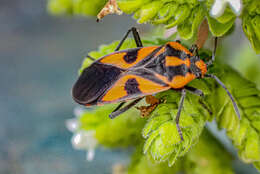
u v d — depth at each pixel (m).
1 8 0.22
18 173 0.14
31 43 0.20
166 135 0.10
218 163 0.11
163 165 0.11
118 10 0.11
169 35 0.11
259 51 0.11
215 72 0.11
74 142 0.12
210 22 0.10
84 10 0.11
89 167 0.14
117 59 0.11
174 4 0.10
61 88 0.18
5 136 0.15
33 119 0.16
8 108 0.17
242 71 0.13
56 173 0.14
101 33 0.21
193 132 0.10
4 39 0.20
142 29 0.12
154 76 0.11
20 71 0.19
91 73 0.11
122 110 0.11
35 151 0.15
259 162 0.11
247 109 0.11
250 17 0.10
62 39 0.21
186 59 0.11
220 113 0.11
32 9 0.22
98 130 0.11
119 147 0.12
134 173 0.11
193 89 0.11
